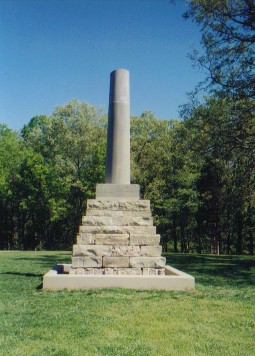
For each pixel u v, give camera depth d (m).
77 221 49.47
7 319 6.87
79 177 45.06
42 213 49.28
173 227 48.84
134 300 8.66
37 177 46.16
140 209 11.69
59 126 43.09
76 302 8.38
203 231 47.00
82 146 43.31
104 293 9.47
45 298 8.85
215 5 19.34
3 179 45.88
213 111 20.97
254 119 20.83
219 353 5.20
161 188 44.00
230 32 19.84
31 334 5.95
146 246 11.27
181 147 23.80
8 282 11.76
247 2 19.16
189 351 5.25
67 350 5.18
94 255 11.14
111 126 12.30
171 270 12.46
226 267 18.59
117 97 12.41
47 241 54.12
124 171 12.06
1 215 53.25
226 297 9.34
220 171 32.91
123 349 5.27
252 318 7.21
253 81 19.23
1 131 50.62
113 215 11.53
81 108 43.91
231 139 21.12
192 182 43.97
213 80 20.34
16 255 28.06
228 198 27.73
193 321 6.89
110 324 6.59
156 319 6.98
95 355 4.98
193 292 9.91
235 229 48.16
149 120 42.66
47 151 48.44
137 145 41.81
